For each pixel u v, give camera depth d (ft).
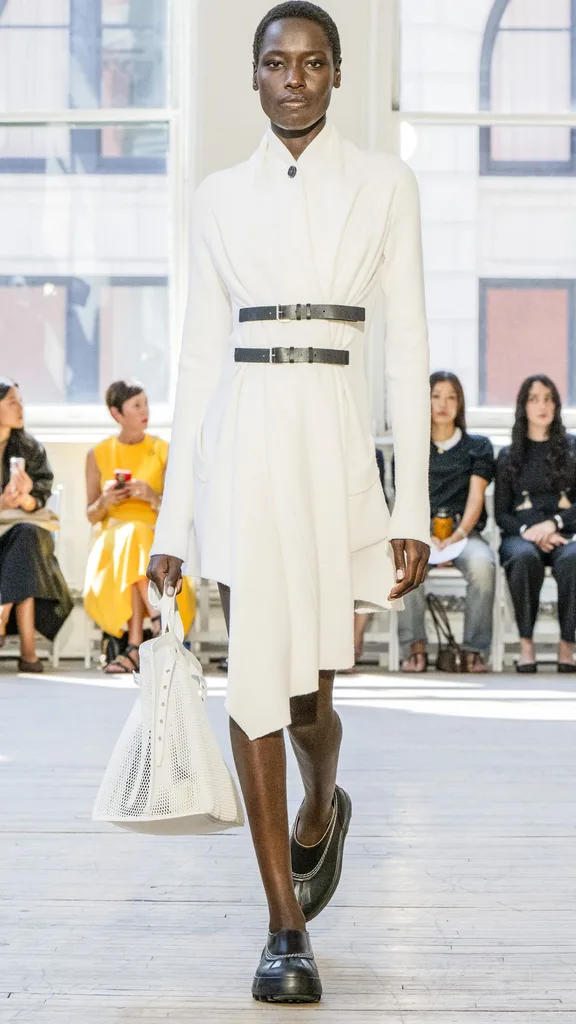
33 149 42.01
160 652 12.10
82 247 42.06
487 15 41.91
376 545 12.53
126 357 42.14
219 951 13.15
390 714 29.14
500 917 14.32
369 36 40.27
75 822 18.80
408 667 36.91
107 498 36.24
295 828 13.43
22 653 36.40
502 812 19.45
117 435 38.17
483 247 42.32
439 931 13.80
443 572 36.40
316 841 13.38
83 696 31.55
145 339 42.04
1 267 42.09
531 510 36.99
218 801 11.71
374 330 40.11
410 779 21.85
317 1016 11.33
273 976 11.64
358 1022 11.18
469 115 41.86
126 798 11.78
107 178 41.88
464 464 37.32
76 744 25.02
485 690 33.06
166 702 11.86
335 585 12.07
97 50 41.68
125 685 33.55
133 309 42.06
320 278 12.12
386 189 12.34
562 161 42.24
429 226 42.29
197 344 12.82
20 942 13.42
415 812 19.43
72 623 39.37
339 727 12.96
